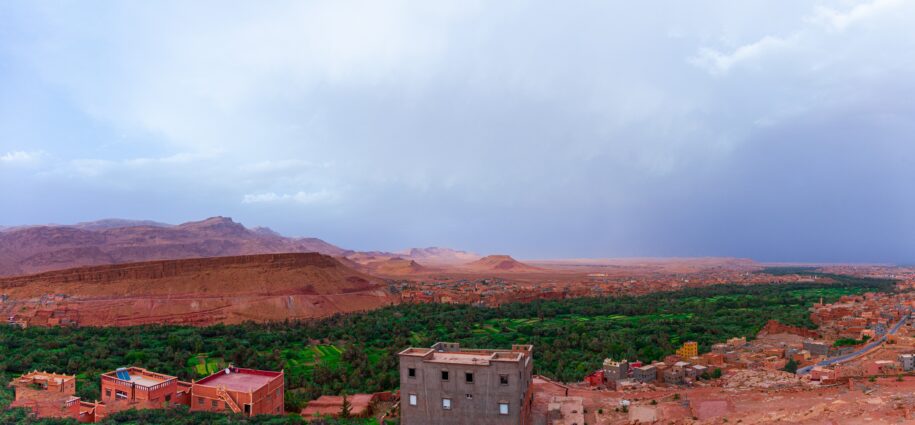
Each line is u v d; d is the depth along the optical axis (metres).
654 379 109.31
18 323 176.00
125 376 91.56
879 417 55.22
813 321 193.75
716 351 138.12
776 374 105.56
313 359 144.38
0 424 69.31
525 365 70.62
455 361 68.38
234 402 89.25
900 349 126.56
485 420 65.88
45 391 89.06
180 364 125.62
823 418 58.56
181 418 77.00
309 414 97.38
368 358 143.88
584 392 92.88
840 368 100.00
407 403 68.69
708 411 72.50
